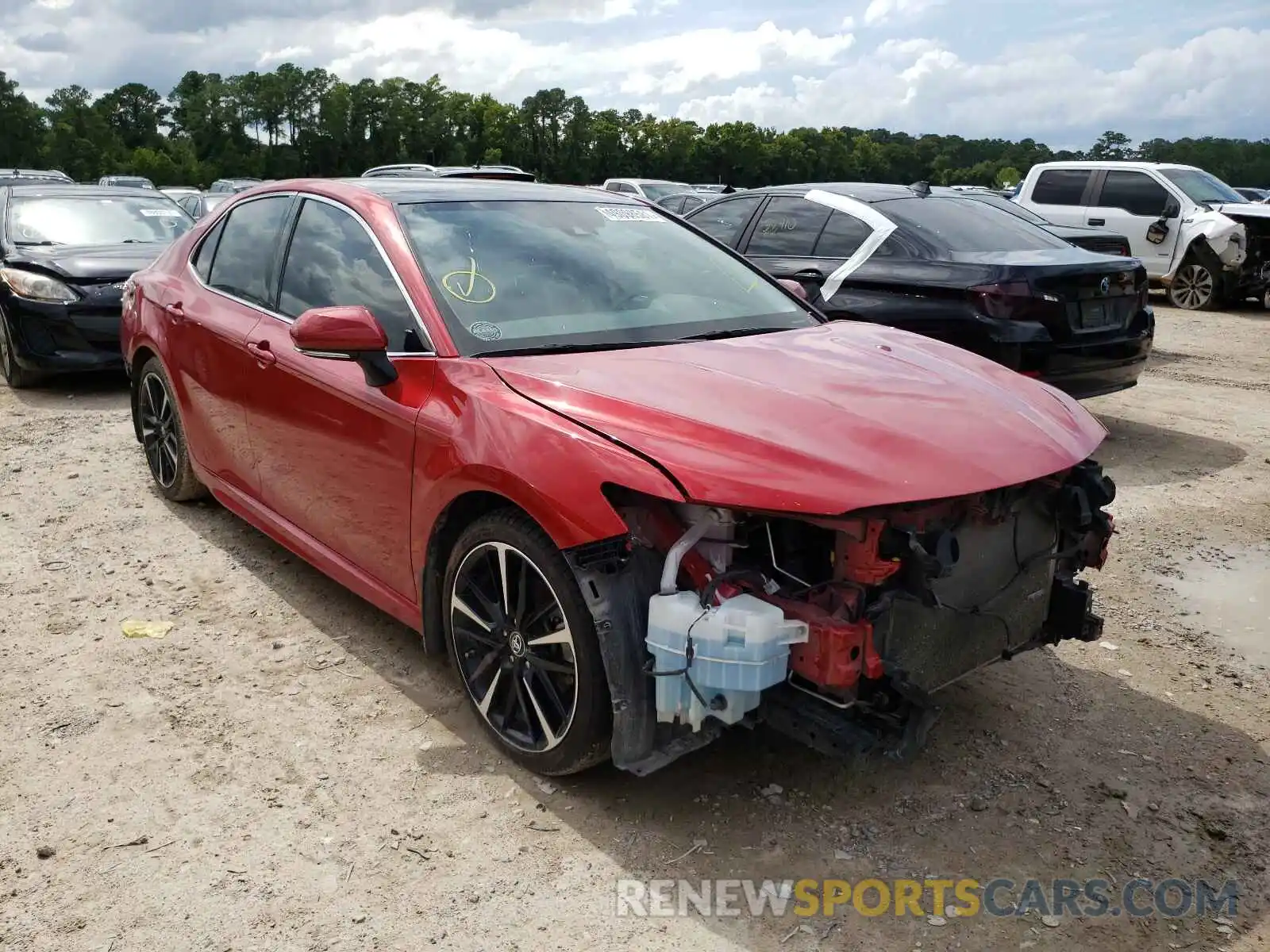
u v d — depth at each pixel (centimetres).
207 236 493
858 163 15638
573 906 255
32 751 318
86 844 275
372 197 384
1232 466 672
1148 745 333
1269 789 310
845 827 287
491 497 306
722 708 259
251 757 316
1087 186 1602
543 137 13888
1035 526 306
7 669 369
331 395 361
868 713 266
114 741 324
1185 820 294
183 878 263
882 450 262
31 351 815
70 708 343
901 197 733
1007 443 280
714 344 341
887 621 263
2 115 11562
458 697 353
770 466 254
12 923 246
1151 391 930
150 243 930
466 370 317
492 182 424
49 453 650
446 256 356
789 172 14925
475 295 344
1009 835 285
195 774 307
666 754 274
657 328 355
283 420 394
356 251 375
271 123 13588
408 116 13562
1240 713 355
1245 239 1453
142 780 304
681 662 258
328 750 321
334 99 13388
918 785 307
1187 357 1118
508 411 294
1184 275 1524
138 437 563
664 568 267
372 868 267
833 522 249
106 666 372
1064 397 338
